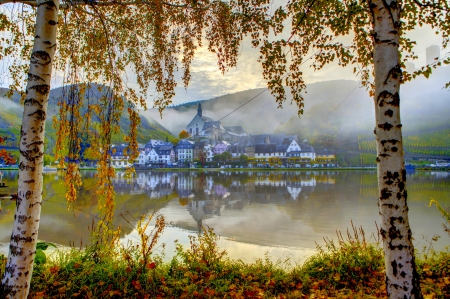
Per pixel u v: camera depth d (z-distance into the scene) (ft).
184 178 186.50
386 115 10.43
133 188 119.14
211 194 97.35
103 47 16.43
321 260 19.74
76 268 16.97
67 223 45.96
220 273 18.29
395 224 10.18
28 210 10.69
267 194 96.02
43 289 15.02
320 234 40.93
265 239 37.88
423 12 18.44
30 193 10.75
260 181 157.79
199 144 421.59
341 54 18.69
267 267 19.71
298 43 18.65
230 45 18.86
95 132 14.40
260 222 50.29
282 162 366.84
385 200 10.37
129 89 15.34
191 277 17.15
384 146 10.44
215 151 426.92
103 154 14.58
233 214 58.95
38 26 11.17
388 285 10.36
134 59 19.19
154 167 339.57
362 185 126.82
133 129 15.25
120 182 150.51
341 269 17.70
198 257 20.12
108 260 17.92
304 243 35.73
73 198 13.97
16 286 10.40
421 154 341.41
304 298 15.19
